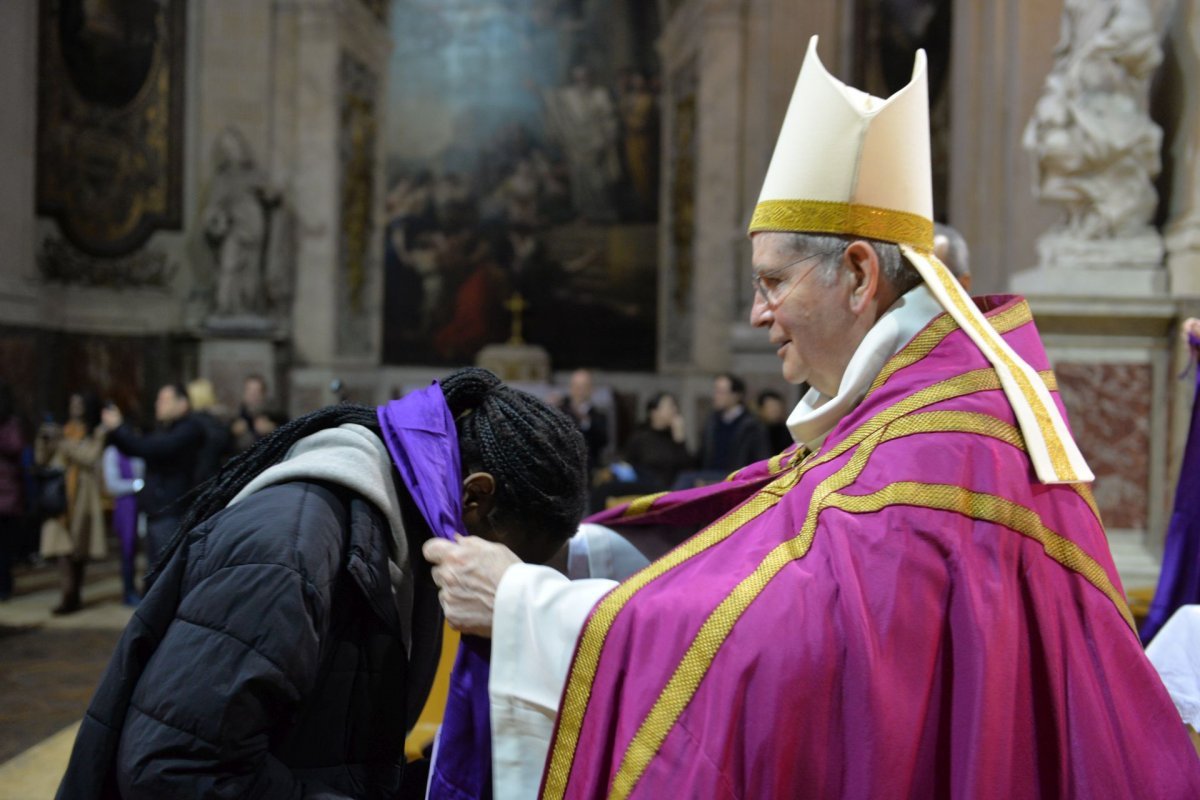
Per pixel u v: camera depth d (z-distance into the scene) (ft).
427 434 4.58
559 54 54.13
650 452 23.21
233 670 3.84
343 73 44.42
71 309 35.83
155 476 18.71
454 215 53.62
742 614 4.16
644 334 53.36
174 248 39.22
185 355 38.81
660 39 52.60
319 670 4.24
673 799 3.98
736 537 4.69
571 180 54.08
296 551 4.02
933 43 28.73
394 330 52.70
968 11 24.18
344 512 4.38
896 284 5.02
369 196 47.98
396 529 4.45
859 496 4.40
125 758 3.84
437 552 4.47
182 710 3.80
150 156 38.50
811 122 4.97
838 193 4.90
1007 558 4.30
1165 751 4.35
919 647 4.09
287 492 4.28
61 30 35.12
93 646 18.11
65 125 35.55
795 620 4.11
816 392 5.46
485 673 4.58
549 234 53.93
